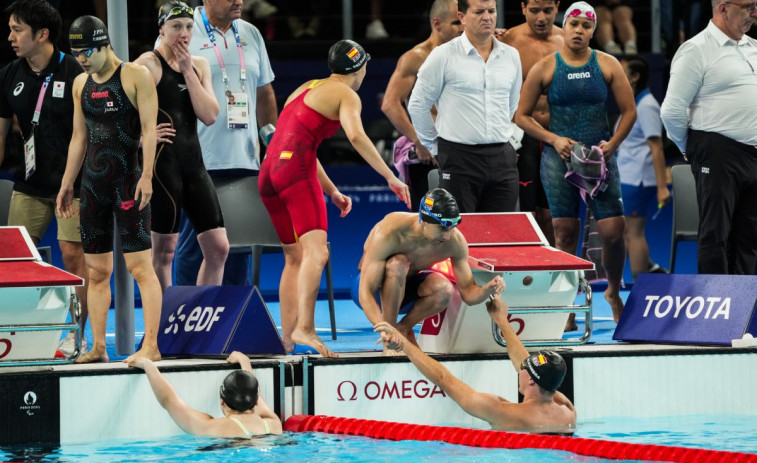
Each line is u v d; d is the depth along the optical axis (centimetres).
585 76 2631
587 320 2177
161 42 2209
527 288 2112
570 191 2669
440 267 2150
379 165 1995
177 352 2077
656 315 2256
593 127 2656
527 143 2834
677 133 2462
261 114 2792
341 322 3141
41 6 2256
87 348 2459
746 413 2150
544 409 1955
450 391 1967
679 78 2406
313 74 3981
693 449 1714
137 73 1934
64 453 1758
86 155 1992
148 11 4184
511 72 2508
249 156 2661
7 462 1691
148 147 1936
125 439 1877
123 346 2380
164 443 1827
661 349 2120
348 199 2292
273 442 1816
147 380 1909
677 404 2127
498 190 2523
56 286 1886
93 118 1970
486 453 1748
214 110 2208
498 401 1955
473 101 2467
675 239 2881
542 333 2166
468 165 2481
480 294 1992
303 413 1994
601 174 2586
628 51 4216
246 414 1884
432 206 1930
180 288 2172
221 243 2250
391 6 4366
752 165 2389
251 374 1883
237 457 1705
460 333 2080
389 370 2031
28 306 1889
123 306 2373
